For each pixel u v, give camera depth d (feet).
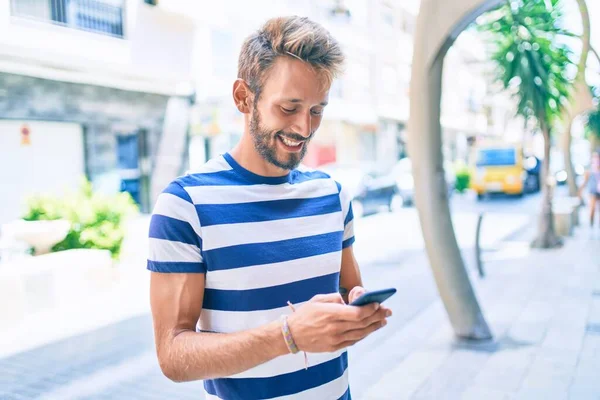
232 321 4.00
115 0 34.50
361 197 47.65
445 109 99.50
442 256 14.82
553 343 14.58
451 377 12.53
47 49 30.32
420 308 18.78
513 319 17.01
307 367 4.20
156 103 37.37
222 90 41.65
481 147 68.85
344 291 5.22
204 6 39.37
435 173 14.29
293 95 3.87
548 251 29.66
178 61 38.99
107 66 33.65
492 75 27.58
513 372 12.69
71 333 16.69
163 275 3.90
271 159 4.17
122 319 18.02
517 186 66.90
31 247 20.71
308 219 4.41
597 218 45.65
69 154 32.42
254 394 4.06
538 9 24.45
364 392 11.93
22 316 18.04
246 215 4.12
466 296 14.96
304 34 3.82
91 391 12.59
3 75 28.12
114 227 23.16
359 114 66.49
